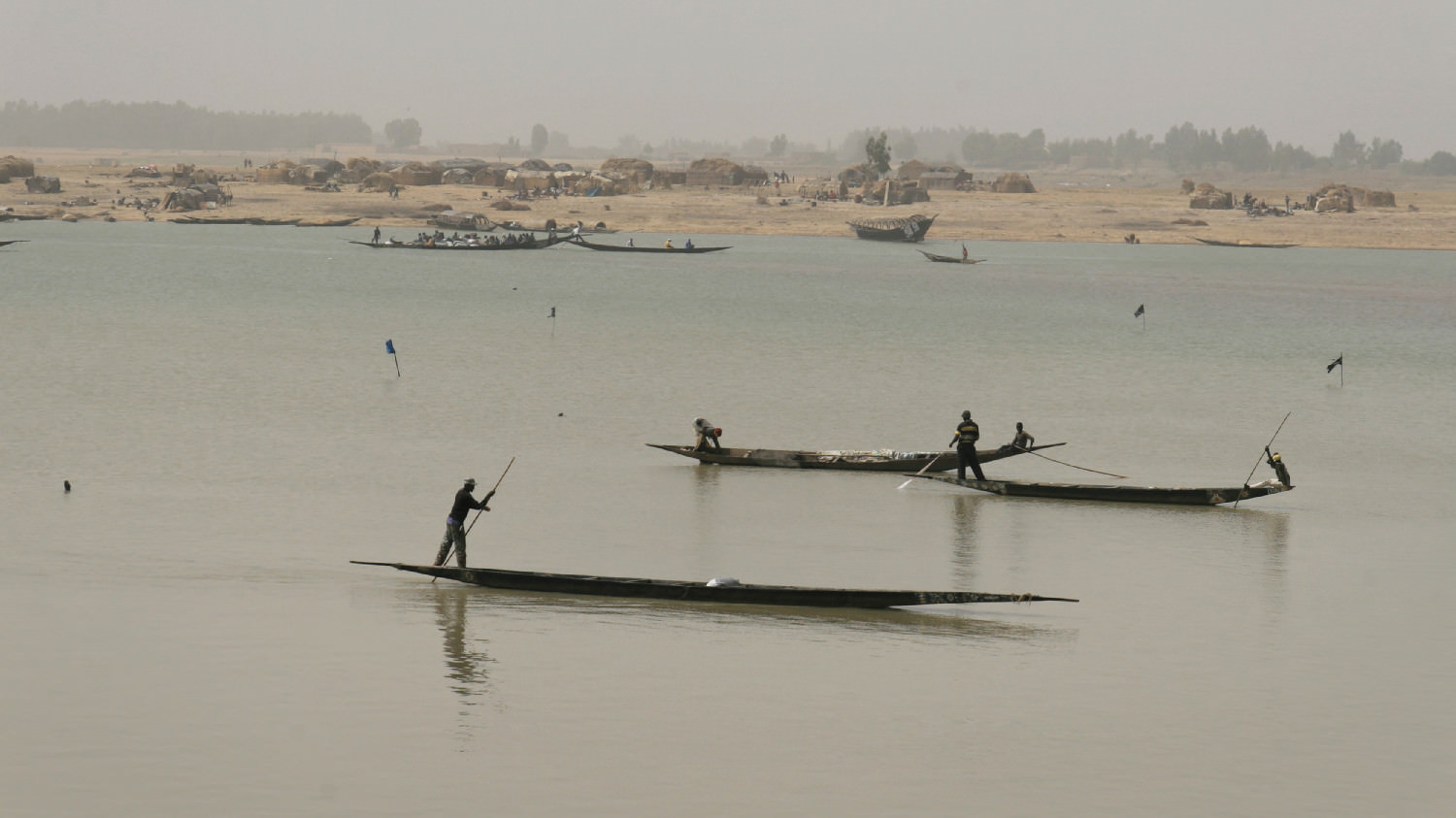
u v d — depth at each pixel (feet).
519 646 136.15
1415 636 146.20
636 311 590.96
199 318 517.96
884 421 307.17
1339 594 164.45
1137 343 501.97
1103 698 124.16
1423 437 297.74
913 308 645.10
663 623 145.89
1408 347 508.94
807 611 151.94
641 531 195.11
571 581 157.07
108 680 122.93
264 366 379.14
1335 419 322.55
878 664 133.18
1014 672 131.13
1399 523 208.03
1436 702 124.67
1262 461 265.95
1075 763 108.47
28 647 132.05
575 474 237.66
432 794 99.86
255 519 195.62
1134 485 240.53
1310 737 115.03
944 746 111.55
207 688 121.39
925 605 156.25
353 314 546.67
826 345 465.47
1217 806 100.89
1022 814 98.78
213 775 102.22
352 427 280.92
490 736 111.34
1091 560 181.47
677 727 114.42
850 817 97.55
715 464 249.55
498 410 307.58
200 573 163.73
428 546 182.19
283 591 155.74
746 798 100.48
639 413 309.01
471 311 576.20
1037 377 391.65
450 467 240.53
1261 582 169.78
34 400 307.99
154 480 222.48
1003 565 178.09
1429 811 100.63
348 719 114.52
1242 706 122.62
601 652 134.92
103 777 101.50
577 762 106.42
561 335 483.10
